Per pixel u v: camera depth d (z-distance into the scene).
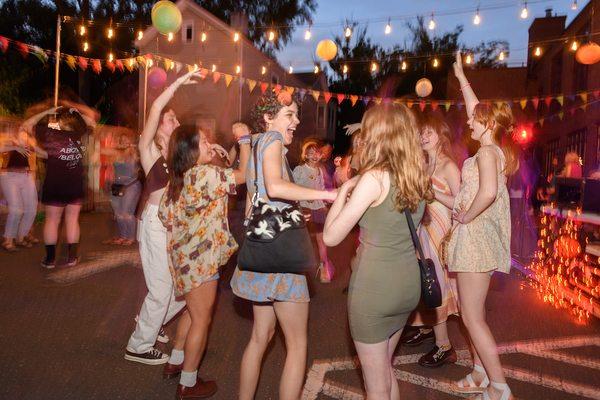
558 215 8.06
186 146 3.27
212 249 3.22
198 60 22.02
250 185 2.93
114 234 9.80
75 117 6.90
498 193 3.26
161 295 3.79
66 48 28.53
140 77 21.28
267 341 3.03
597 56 7.92
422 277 2.52
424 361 4.13
